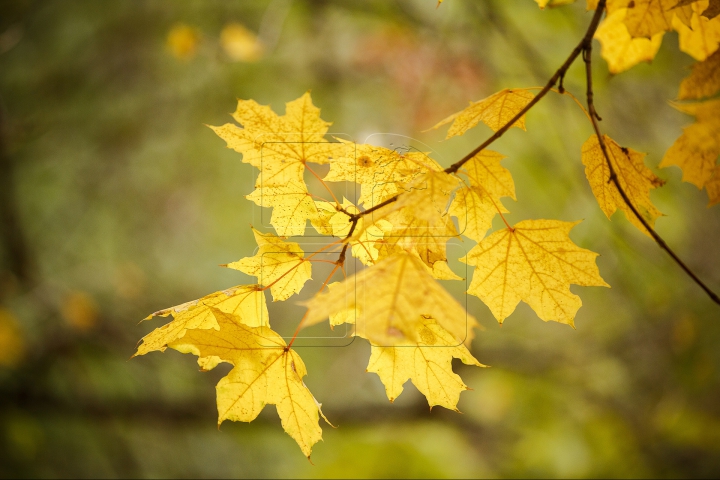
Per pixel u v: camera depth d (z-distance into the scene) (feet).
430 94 15.74
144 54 19.12
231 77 18.17
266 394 4.38
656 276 16.01
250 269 4.54
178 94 19.66
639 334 18.88
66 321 17.71
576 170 14.51
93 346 18.92
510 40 13.41
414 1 15.87
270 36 15.61
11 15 17.12
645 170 4.58
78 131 19.62
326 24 17.35
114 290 20.80
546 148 15.69
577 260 4.49
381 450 21.30
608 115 14.69
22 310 18.62
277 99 17.90
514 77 14.46
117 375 19.90
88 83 19.03
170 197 22.85
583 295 21.66
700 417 17.84
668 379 18.35
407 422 20.75
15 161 19.11
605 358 19.98
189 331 4.33
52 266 20.90
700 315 15.87
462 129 4.67
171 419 18.79
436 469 21.04
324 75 17.62
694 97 4.21
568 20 13.78
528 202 17.30
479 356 21.21
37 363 18.08
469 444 23.20
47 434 18.99
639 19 4.77
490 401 24.61
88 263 21.80
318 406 4.38
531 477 20.92
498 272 4.58
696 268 14.94
